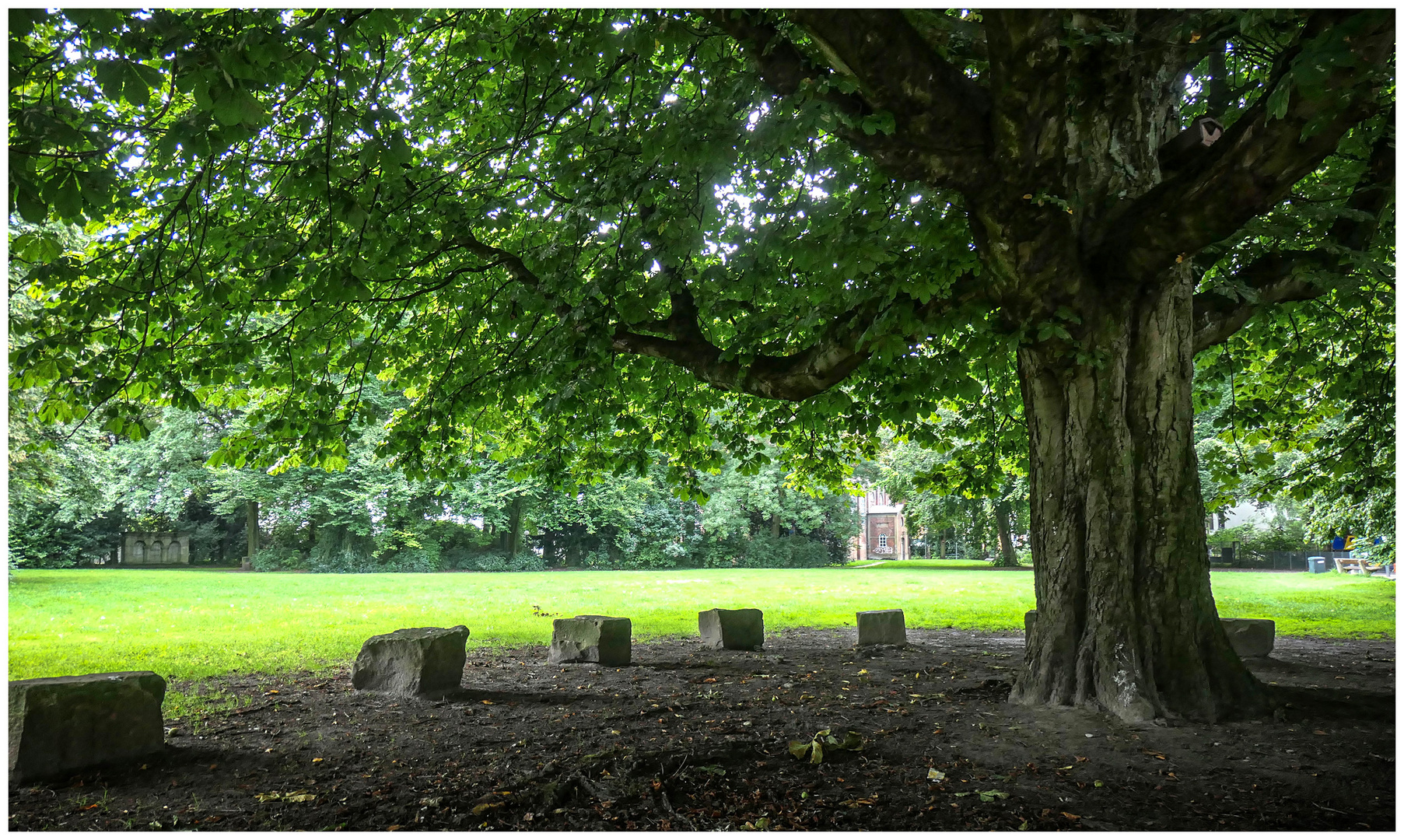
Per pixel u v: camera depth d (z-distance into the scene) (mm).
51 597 18328
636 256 6891
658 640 11961
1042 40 4605
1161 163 6391
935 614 16016
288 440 10430
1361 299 7250
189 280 7508
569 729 6262
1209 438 24219
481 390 10344
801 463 14125
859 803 4543
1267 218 5992
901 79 4793
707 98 6289
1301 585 24391
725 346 9930
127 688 5406
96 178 4449
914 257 6555
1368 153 7160
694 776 4945
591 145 7043
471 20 7184
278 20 5152
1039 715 6391
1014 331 6395
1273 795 4676
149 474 36000
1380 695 7223
